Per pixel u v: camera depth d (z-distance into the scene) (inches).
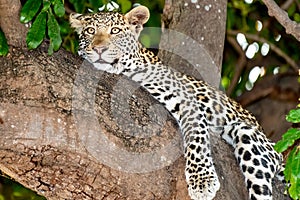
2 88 263.9
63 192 278.1
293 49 580.1
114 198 280.2
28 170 268.5
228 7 558.9
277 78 540.4
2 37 272.4
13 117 258.7
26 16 287.7
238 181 324.2
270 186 327.6
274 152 344.5
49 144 262.4
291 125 510.3
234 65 582.6
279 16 356.8
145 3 544.4
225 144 337.7
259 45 576.7
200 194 300.4
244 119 377.1
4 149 259.0
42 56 280.8
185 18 398.6
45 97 266.2
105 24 382.0
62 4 300.8
